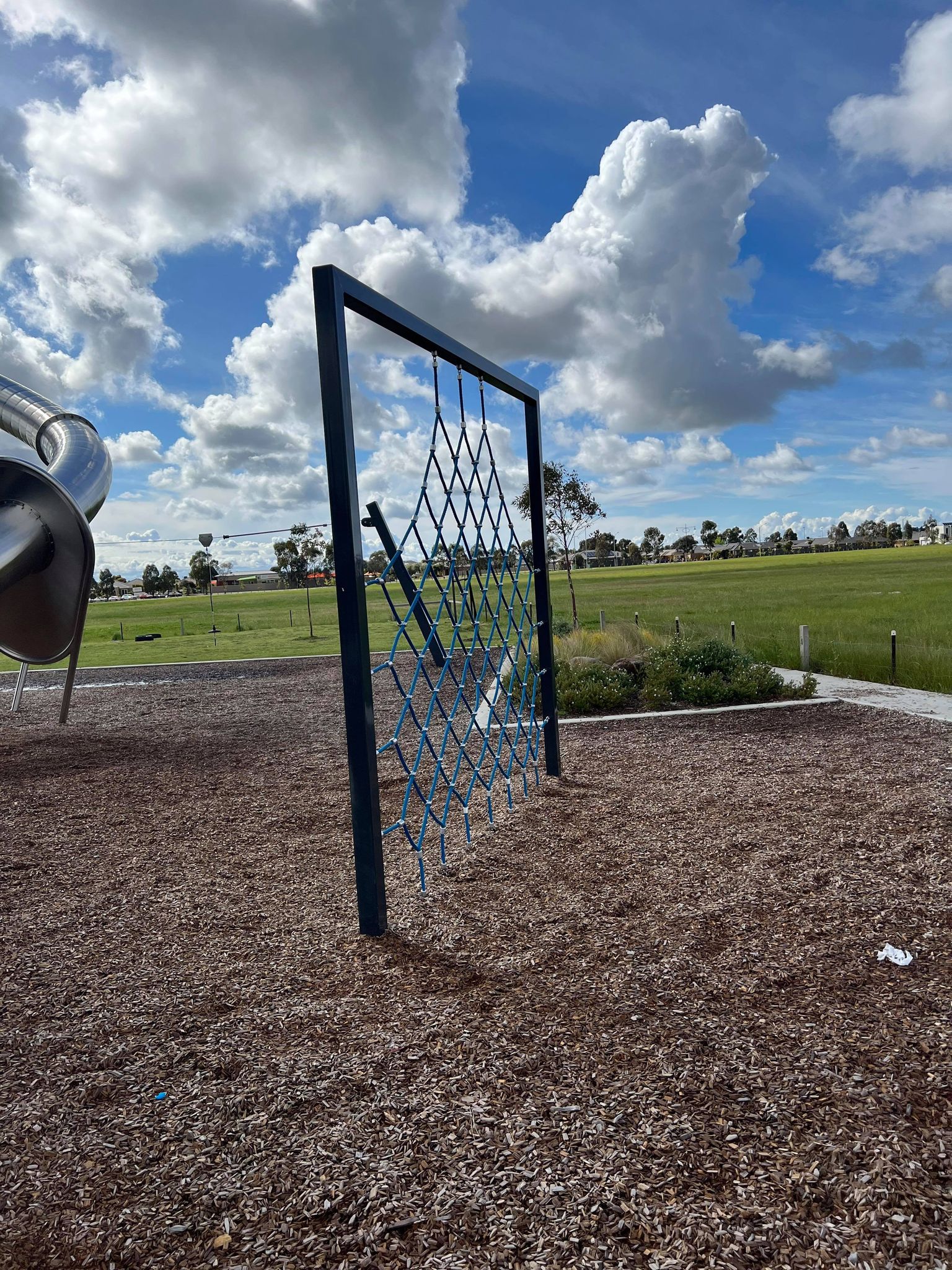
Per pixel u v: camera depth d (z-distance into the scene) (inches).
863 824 163.6
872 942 111.3
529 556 220.4
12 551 317.4
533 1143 71.1
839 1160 67.0
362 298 120.6
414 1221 62.3
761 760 227.0
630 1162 67.9
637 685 392.2
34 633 364.8
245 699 428.1
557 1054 86.0
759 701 341.7
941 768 206.4
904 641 540.4
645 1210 62.2
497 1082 81.0
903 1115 72.9
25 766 266.8
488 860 154.9
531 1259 58.0
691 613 1033.5
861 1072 80.0
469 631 779.4
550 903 131.7
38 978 112.7
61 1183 68.9
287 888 146.6
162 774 249.3
